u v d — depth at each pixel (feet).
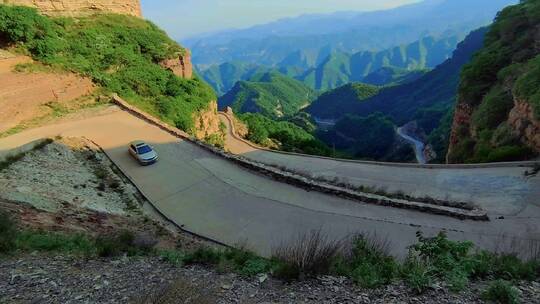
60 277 26.68
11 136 85.71
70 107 105.91
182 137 95.86
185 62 159.94
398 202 62.59
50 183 59.16
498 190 72.08
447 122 269.64
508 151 93.56
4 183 52.65
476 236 53.78
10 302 22.74
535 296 22.58
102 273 28.09
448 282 24.39
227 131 174.40
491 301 21.98
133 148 82.12
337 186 71.61
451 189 75.56
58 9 142.61
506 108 115.96
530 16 141.49
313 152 192.65
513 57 134.41
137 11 180.55
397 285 24.97
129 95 121.19
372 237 52.54
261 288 26.08
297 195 67.82
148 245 36.14
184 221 59.57
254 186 71.72
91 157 79.15
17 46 105.60
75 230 39.73
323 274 27.48
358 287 25.18
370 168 95.66
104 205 57.93
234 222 59.06
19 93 93.15
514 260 29.17
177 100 134.51
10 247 30.27
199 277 28.30
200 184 72.38
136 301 22.75
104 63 125.70
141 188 70.59
